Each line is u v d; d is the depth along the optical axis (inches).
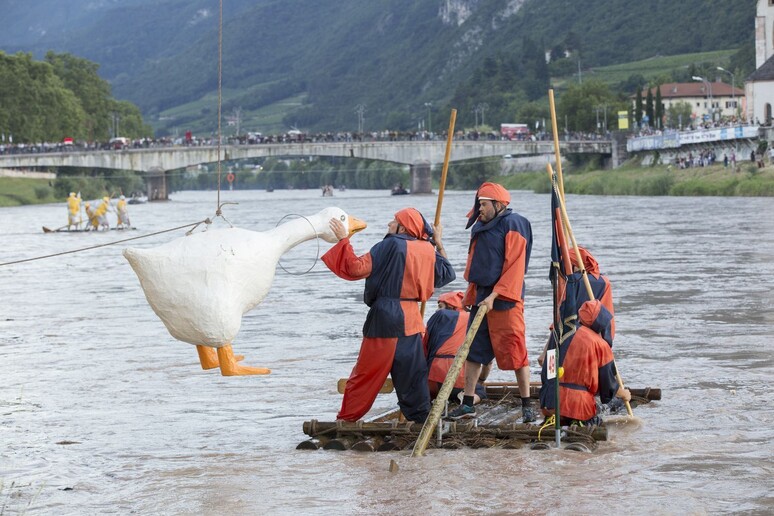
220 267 438.0
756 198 3587.6
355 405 468.8
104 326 912.9
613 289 1081.4
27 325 932.6
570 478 394.6
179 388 611.8
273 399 574.2
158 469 430.9
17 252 2112.5
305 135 6594.5
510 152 6614.2
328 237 466.6
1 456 459.8
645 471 402.6
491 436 456.4
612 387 480.1
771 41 6259.8
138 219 3811.5
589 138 6678.2
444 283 478.6
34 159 6299.2
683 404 522.3
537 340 743.7
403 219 471.8
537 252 1610.5
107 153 6353.3
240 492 391.5
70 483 413.4
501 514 354.0
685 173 4633.4
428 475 403.5
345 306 1025.5
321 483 400.5
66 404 571.8
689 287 1077.1
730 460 415.2
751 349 680.4
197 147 6422.2
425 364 469.4
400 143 6574.8
